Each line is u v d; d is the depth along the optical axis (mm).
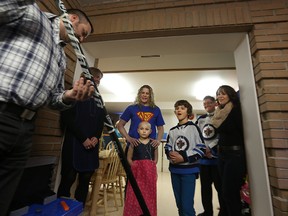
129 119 1528
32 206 956
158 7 1475
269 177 1120
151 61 2295
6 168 612
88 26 942
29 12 585
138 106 1515
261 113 1215
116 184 2297
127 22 1494
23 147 648
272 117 1127
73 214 994
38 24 618
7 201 630
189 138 1393
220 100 1540
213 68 2428
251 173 1289
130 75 3455
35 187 1009
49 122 1236
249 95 1330
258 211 1206
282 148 1073
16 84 564
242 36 1423
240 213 1284
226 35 1426
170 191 2887
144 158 1295
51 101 776
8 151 597
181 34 1450
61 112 1306
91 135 1326
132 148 1346
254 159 1253
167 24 1422
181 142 1405
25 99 585
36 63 607
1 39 579
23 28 592
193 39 1498
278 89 1154
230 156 1377
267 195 1110
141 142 1351
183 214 1248
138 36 1500
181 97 4879
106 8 1565
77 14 914
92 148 1317
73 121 1247
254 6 1334
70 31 741
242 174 1336
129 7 1528
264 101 1172
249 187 1316
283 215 982
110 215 1835
